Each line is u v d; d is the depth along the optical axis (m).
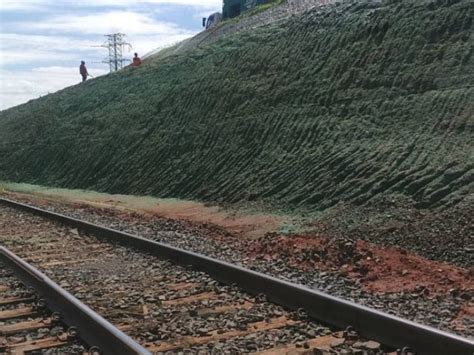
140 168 22.67
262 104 19.95
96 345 5.99
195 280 8.65
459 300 7.84
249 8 45.38
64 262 10.42
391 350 5.78
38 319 7.10
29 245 12.13
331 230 12.23
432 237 10.58
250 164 17.97
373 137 15.19
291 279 9.09
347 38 19.22
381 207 12.46
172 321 6.81
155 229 14.39
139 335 6.37
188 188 19.23
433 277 8.84
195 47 35.75
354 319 6.25
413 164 13.32
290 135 17.58
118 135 26.38
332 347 5.85
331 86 18.03
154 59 41.31
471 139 13.11
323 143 16.27
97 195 22.53
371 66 17.42
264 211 14.95
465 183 11.91
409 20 17.66
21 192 26.73
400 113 15.31
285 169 16.41
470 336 6.38
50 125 34.31
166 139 22.89
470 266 9.45
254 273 7.85
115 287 8.48
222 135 20.30
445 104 14.42
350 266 9.74
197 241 12.66
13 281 9.04
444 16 16.78
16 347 6.15
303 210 14.20
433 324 6.79
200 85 24.41
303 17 23.47
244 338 6.16
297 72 19.94
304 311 6.88
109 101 32.00
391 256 9.87
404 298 7.92
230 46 26.81
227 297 7.74
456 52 15.55
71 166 27.77
